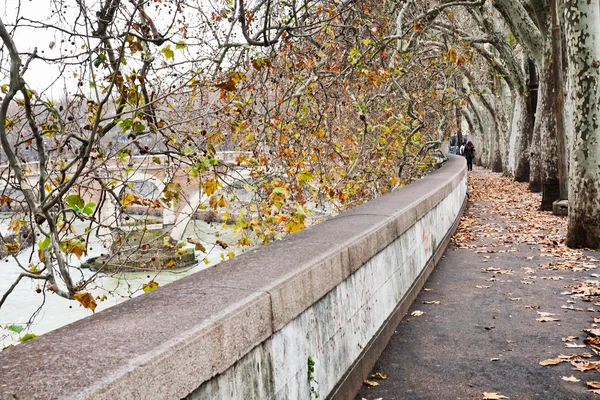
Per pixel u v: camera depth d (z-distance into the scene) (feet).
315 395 12.64
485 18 89.86
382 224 19.92
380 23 47.98
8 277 107.34
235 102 19.58
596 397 15.57
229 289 10.54
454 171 55.88
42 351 7.37
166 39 16.37
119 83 16.46
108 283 81.05
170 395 7.18
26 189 13.83
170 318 8.71
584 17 36.55
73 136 15.42
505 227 50.78
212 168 20.17
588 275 30.73
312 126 34.91
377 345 18.74
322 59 35.60
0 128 13.50
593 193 37.52
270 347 10.42
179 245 18.83
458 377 17.13
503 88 126.11
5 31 12.85
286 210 27.50
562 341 20.27
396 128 51.26
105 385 6.15
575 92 37.81
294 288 11.47
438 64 65.46
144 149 17.71
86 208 15.58
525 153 104.68
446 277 31.42
